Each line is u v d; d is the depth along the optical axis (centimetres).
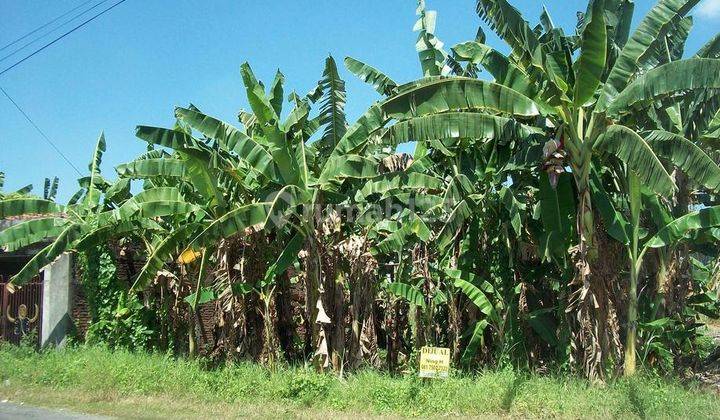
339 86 1246
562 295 1157
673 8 996
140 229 1382
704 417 874
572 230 1108
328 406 994
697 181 953
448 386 1009
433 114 1058
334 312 1227
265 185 1261
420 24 1293
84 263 1470
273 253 1296
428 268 1255
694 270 1461
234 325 1259
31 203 1421
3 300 1592
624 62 1009
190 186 1390
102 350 1316
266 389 1055
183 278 1416
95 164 1578
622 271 1170
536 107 1017
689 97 1093
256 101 1066
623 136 982
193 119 1144
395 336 1341
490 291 1221
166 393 1067
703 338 1762
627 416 892
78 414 941
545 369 1216
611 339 1068
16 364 1271
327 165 1123
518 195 1255
